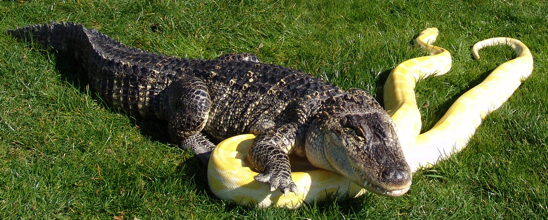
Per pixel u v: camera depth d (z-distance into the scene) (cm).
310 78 543
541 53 743
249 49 717
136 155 508
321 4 820
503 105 612
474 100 594
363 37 739
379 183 404
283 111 512
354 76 653
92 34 649
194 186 467
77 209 441
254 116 523
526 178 490
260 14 773
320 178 450
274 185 417
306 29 763
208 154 517
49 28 654
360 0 838
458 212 454
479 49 756
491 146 534
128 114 585
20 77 589
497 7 845
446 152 529
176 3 757
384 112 475
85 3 756
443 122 552
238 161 461
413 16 820
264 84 534
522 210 457
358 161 419
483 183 489
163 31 725
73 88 592
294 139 482
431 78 669
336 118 452
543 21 816
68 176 466
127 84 573
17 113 542
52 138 521
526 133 555
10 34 664
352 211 450
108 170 478
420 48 732
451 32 787
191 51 696
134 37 710
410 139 514
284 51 714
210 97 546
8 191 444
